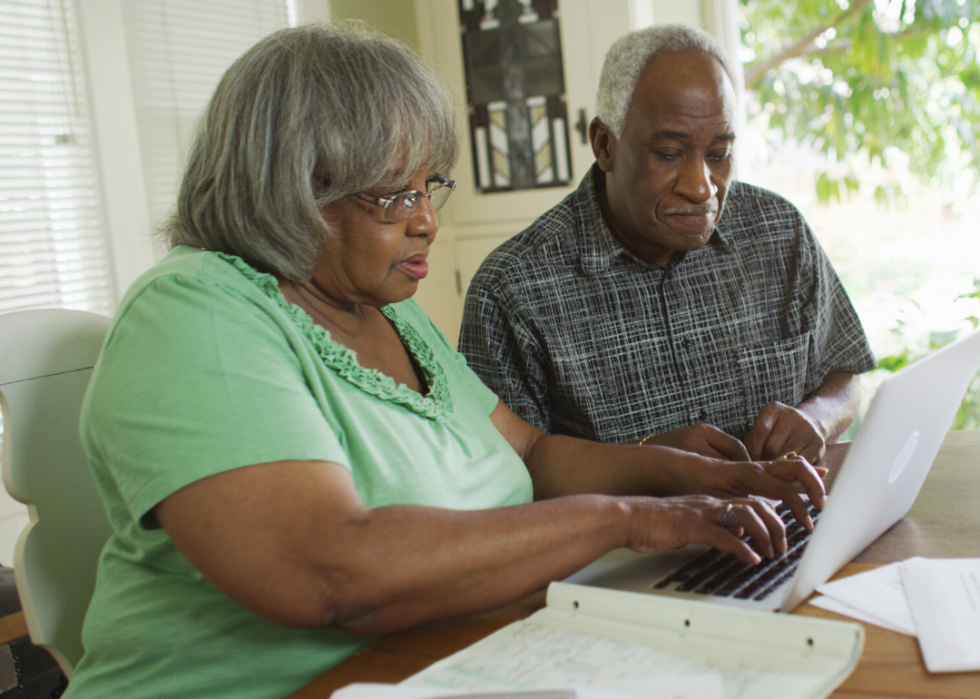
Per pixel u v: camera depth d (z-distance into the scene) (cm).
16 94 233
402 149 86
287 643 81
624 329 147
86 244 247
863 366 161
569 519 79
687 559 85
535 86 310
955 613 68
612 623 67
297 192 84
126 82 252
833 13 377
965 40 355
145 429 72
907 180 384
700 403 149
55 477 102
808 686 54
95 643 85
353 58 86
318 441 74
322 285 95
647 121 131
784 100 394
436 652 72
